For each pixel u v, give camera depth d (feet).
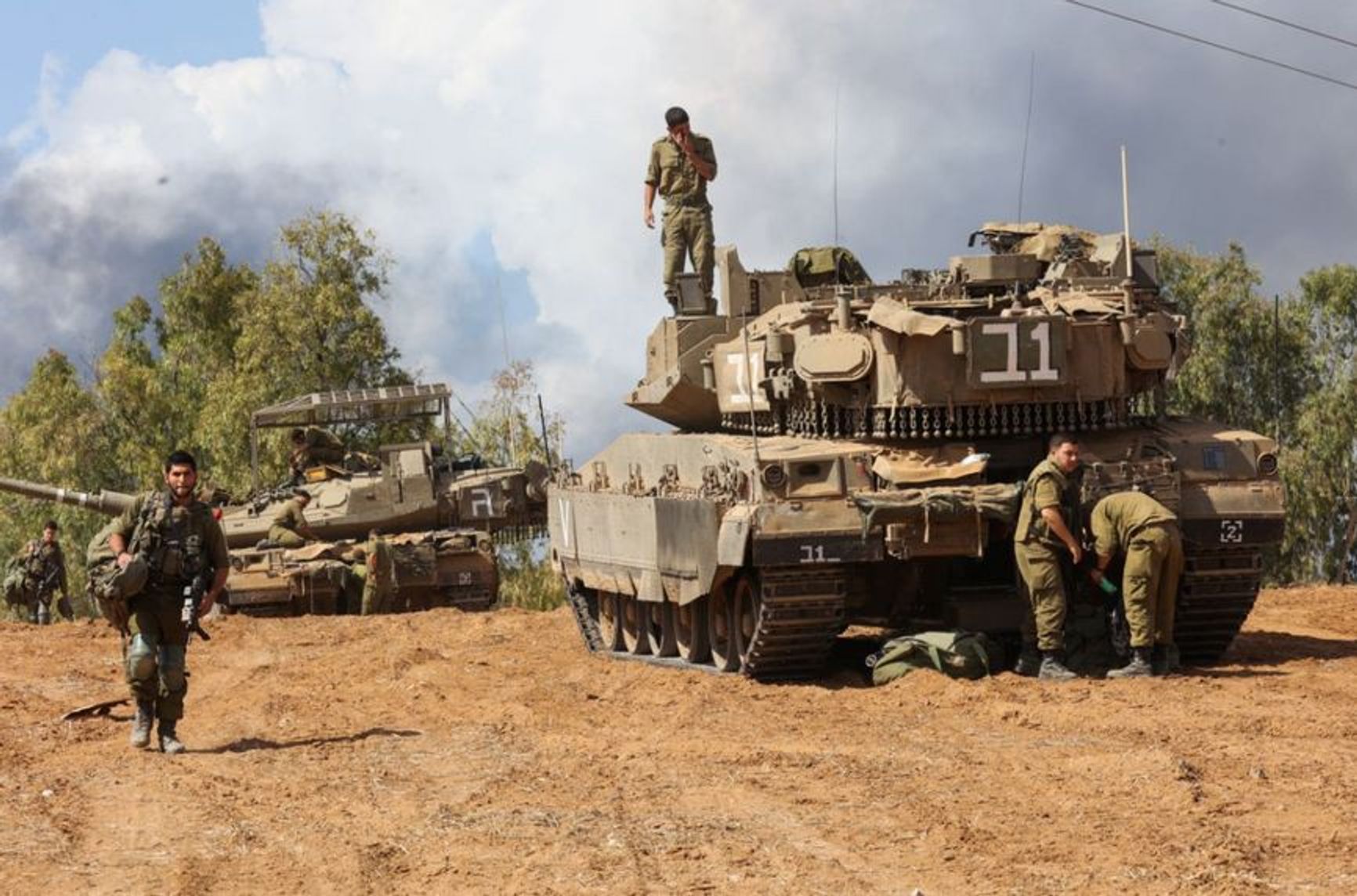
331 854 34.04
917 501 54.19
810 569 54.85
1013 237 67.92
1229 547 57.41
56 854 34.88
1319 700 49.29
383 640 80.02
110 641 83.46
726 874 31.32
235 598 99.55
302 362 186.19
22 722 55.42
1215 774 38.68
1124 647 56.59
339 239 187.32
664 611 66.44
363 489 108.78
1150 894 28.94
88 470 207.92
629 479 68.64
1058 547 55.26
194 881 32.12
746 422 68.80
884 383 57.82
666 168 74.64
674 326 70.79
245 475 182.39
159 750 47.50
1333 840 32.27
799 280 72.18
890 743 44.39
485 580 102.78
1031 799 36.68
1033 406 58.70
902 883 30.45
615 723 50.65
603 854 32.96
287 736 50.03
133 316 241.96
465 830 35.60
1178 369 61.72
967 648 55.93
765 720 49.06
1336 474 163.12
